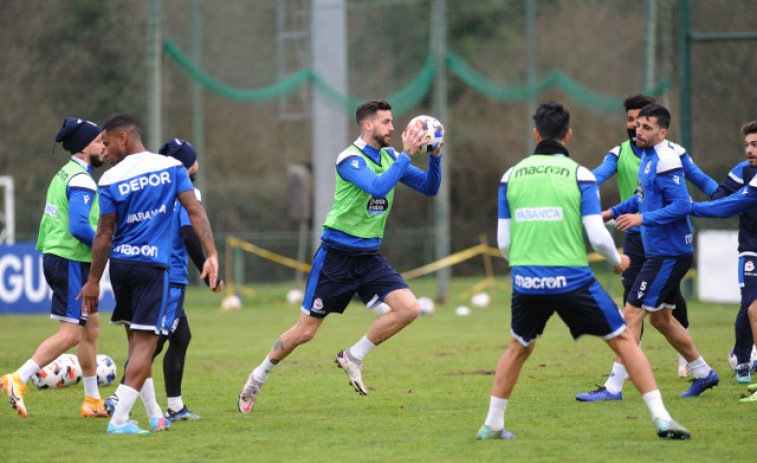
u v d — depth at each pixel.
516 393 26.72
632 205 26.58
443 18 71.62
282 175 102.88
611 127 111.75
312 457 18.52
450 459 18.08
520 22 117.38
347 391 27.97
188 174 23.59
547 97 112.50
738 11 68.94
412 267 105.50
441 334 46.34
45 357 23.17
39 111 89.50
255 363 35.19
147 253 20.78
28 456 18.88
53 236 24.00
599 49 113.50
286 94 82.06
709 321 49.53
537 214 19.00
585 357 35.31
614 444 19.25
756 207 25.05
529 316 19.39
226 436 20.98
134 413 24.78
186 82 94.06
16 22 89.88
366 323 54.06
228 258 77.50
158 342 23.62
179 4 92.50
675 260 25.08
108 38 91.44
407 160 23.23
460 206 116.69
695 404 24.28
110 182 20.75
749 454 18.16
